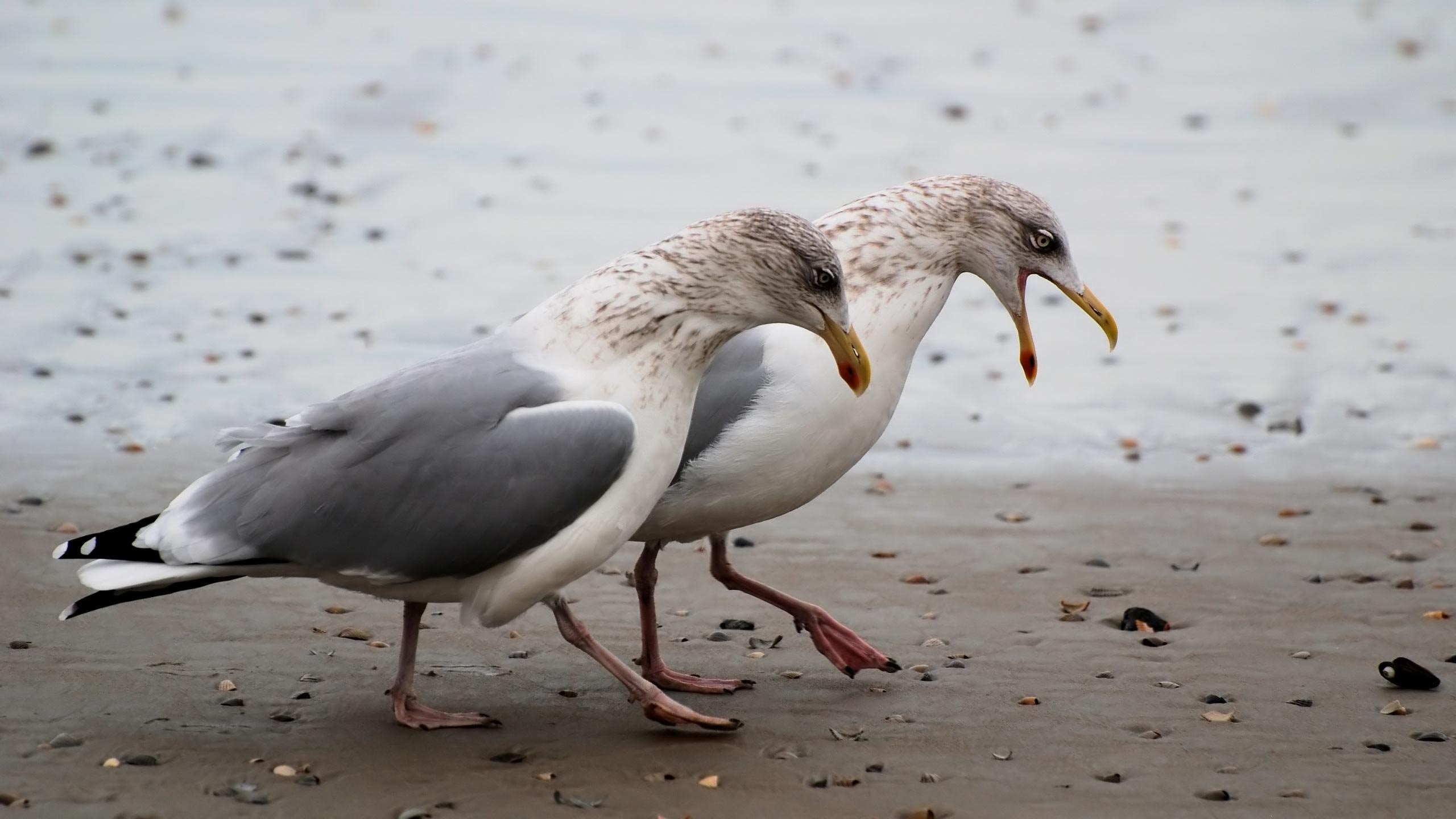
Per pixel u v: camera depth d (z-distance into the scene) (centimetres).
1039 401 1631
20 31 2964
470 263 1977
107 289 1831
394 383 909
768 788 859
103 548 885
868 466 1471
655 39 3111
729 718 959
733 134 2545
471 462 882
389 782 848
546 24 3172
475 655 1051
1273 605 1162
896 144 2512
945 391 1653
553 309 927
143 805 805
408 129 2553
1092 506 1378
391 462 882
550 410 888
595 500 894
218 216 2120
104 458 1398
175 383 1580
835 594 1183
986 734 939
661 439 909
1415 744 927
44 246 1961
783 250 896
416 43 3022
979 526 1327
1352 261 2077
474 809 820
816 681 1030
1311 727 950
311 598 1128
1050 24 3272
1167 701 991
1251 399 1641
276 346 1688
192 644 1033
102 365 1614
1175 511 1365
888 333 1023
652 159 2419
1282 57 3048
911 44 3116
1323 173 2444
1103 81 2916
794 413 985
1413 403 1631
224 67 2816
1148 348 1783
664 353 905
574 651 1069
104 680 966
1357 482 1439
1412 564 1248
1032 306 1923
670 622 1130
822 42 3117
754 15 3281
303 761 870
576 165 2388
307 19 3156
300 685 980
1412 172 2450
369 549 884
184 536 877
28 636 1027
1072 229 2175
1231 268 2045
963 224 1033
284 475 888
